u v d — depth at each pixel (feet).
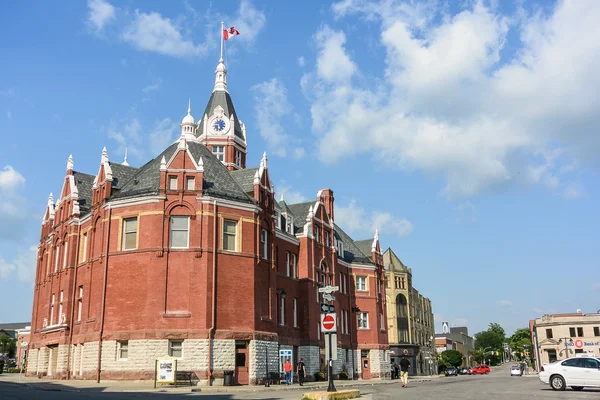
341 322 214.69
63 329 158.61
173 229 141.69
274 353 152.66
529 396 90.53
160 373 123.75
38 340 183.52
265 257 159.33
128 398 87.25
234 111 232.32
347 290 225.97
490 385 136.77
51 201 201.05
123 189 150.71
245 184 165.48
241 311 143.54
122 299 138.00
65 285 165.17
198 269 139.03
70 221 170.09
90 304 147.95
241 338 141.28
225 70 237.86
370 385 155.33
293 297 182.29
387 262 358.23
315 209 203.82
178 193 142.41
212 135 219.82
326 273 205.26
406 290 357.20
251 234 150.82
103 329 138.21
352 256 235.40
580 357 110.83
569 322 379.14
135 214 142.41
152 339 132.98
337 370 203.51
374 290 236.22
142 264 138.21
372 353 227.40
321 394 74.79
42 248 198.59
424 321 404.36
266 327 152.46
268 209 162.71
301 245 190.60
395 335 341.41
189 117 182.09
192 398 89.92
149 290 136.15
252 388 126.41
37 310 191.72
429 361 400.67
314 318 188.34
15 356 477.77
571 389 113.70
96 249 150.92
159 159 155.43
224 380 134.10
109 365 134.51
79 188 181.68
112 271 141.38
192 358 133.08
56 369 161.79
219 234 144.46
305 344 182.09
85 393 100.58
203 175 149.59
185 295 137.08
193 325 135.44
